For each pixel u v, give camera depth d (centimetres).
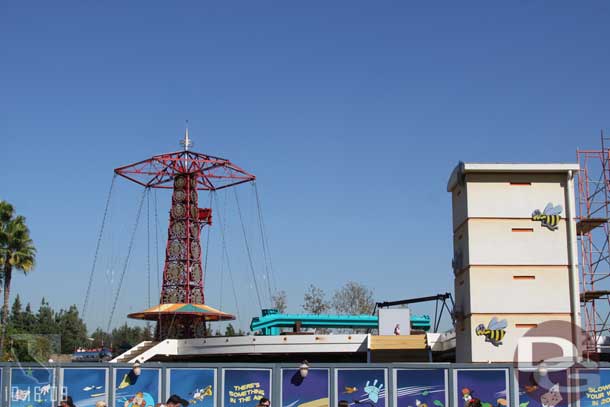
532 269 3838
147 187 8262
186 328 7762
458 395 3194
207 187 8506
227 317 7894
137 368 3284
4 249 7450
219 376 3288
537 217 3866
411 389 3206
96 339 14962
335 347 5759
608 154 4872
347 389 3222
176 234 8156
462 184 3972
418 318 7519
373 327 7412
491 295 3816
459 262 4059
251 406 3247
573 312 3794
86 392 3281
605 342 4744
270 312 7631
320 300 11188
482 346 3772
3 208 7619
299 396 3238
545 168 3866
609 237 4831
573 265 3822
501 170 3875
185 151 8200
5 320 7312
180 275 8062
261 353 5922
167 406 2069
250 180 8412
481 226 3869
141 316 7706
